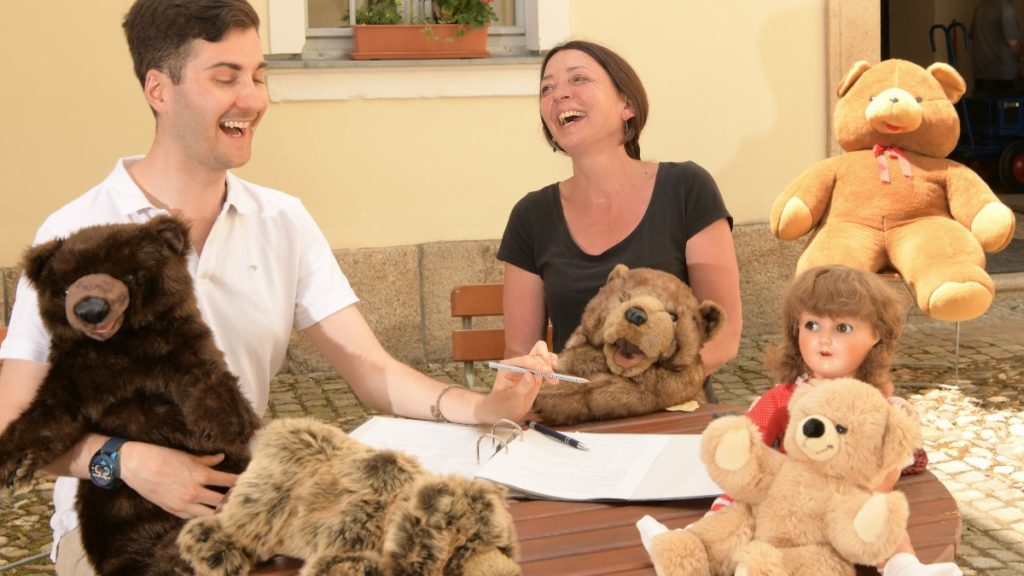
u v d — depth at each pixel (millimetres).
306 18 6867
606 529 2137
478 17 6754
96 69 6383
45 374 2240
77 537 2504
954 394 5973
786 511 1815
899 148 6094
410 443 2555
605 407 2775
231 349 2691
